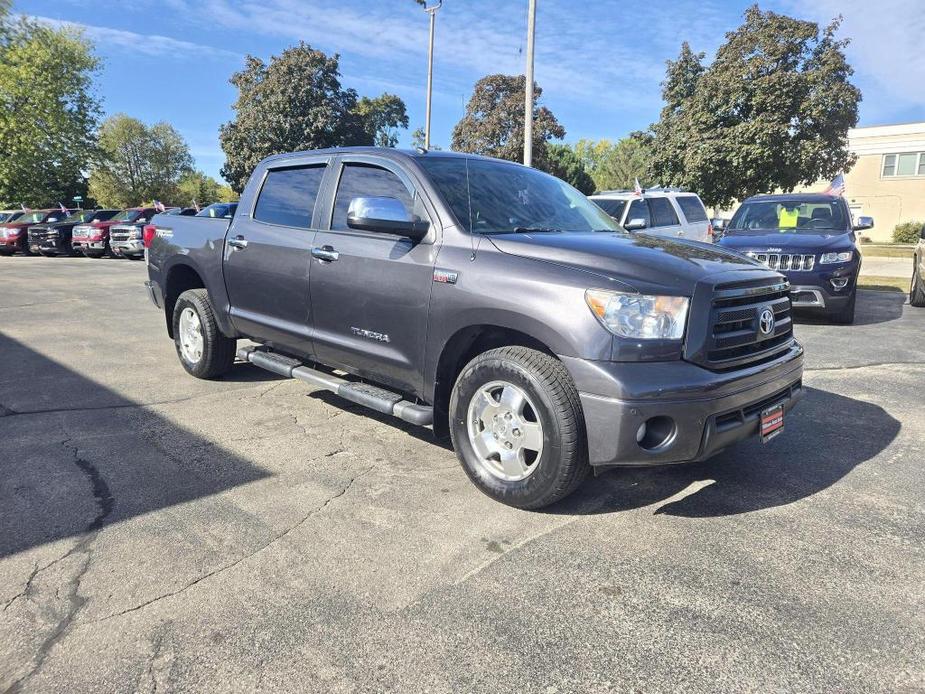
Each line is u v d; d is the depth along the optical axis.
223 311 5.19
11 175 37.84
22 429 4.44
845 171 19.66
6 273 16.48
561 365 3.06
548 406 3.02
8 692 2.04
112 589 2.58
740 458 3.98
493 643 2.28
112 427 4.50
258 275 4.72
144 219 24.70
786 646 2.26
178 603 2.50
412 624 2.38
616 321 2.89
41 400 5.12
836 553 2.87
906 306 10.64
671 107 21.19
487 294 3.23
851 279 8.32
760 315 3.21
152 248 5.99
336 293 4.07
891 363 6.41
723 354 3.07
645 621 2.40
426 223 3.63
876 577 2.68
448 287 3.41
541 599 2.54
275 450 4.10
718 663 2.18
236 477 3.68
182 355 5.85
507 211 3.82
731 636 2.31
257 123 32.28
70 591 2.57
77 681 2.09
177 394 5.34
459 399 3.42
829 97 16.59
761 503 3.38
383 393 3.93
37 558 2.81
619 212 11.41
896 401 5.14
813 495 3.46
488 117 33.75
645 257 3.17
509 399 3.22
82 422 4.60
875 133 40.25
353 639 2.29
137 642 2.28
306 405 5.07
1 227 25.72
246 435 4.37
